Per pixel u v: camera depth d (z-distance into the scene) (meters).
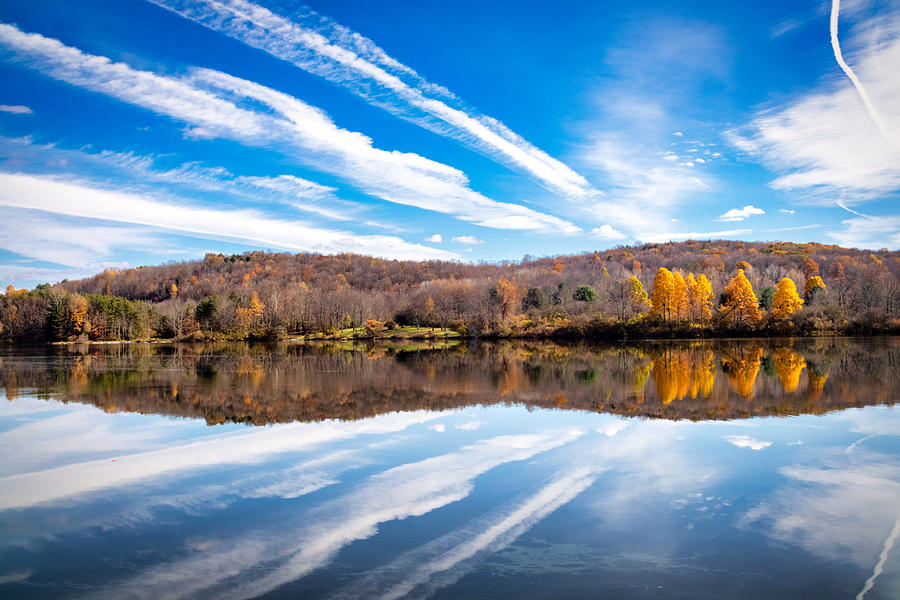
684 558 10.33
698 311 86.88
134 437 20.44
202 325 109.94
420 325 107.75
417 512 12.69
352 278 166.62
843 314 78.44
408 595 9.04
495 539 11.20
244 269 174.12
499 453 17.59
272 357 60.66
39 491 14.55
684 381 33.50
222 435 20.62
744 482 14.55
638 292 95.38
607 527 11.76
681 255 156.12
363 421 22.94
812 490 13.89
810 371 36.81
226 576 9.83
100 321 103.56
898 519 12.04
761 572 9.77
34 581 9.79
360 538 11.32
